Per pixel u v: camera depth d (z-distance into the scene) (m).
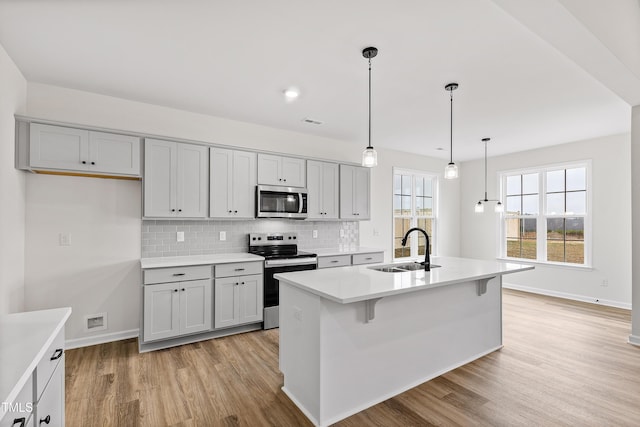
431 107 3.49
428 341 2.57
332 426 1.99
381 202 5.41
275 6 1.86
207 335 3.37
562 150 5.09
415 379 2.48
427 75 2.73
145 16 1.96
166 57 2.46
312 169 4.33
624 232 4.48
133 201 3.40
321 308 1.99
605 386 2.42
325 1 1.82
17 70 2.63
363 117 3.85
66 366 2.73
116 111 3.27
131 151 3.12
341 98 3.26
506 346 3.20
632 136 3.18
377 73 2.70
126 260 3.36
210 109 3.60
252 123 4.10
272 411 2.13
